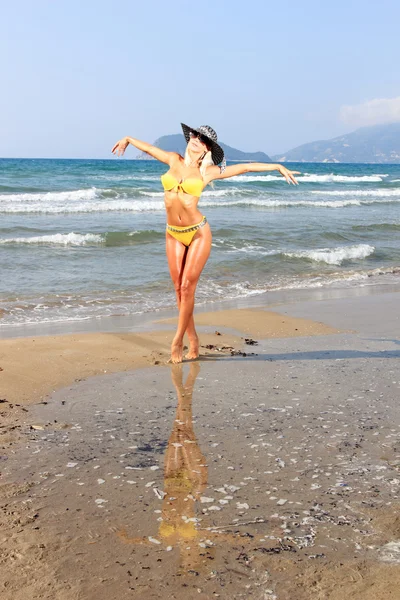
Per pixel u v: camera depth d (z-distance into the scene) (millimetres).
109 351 7473
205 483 3947
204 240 6758
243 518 3492
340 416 5273
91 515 3508
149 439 4719
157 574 2938
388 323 9742
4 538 3236
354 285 13648
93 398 5730
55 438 4707
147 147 6684
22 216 23219
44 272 13656
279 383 6273
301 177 58531
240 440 4703
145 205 27078
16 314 9977
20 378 6223
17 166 63438
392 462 4312
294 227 22125
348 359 7344
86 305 10828
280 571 2969
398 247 19406
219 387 6121
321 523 3445
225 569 2984
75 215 24156
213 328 9094
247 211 27656
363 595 2781
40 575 2914
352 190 44531
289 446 4586
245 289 12789
